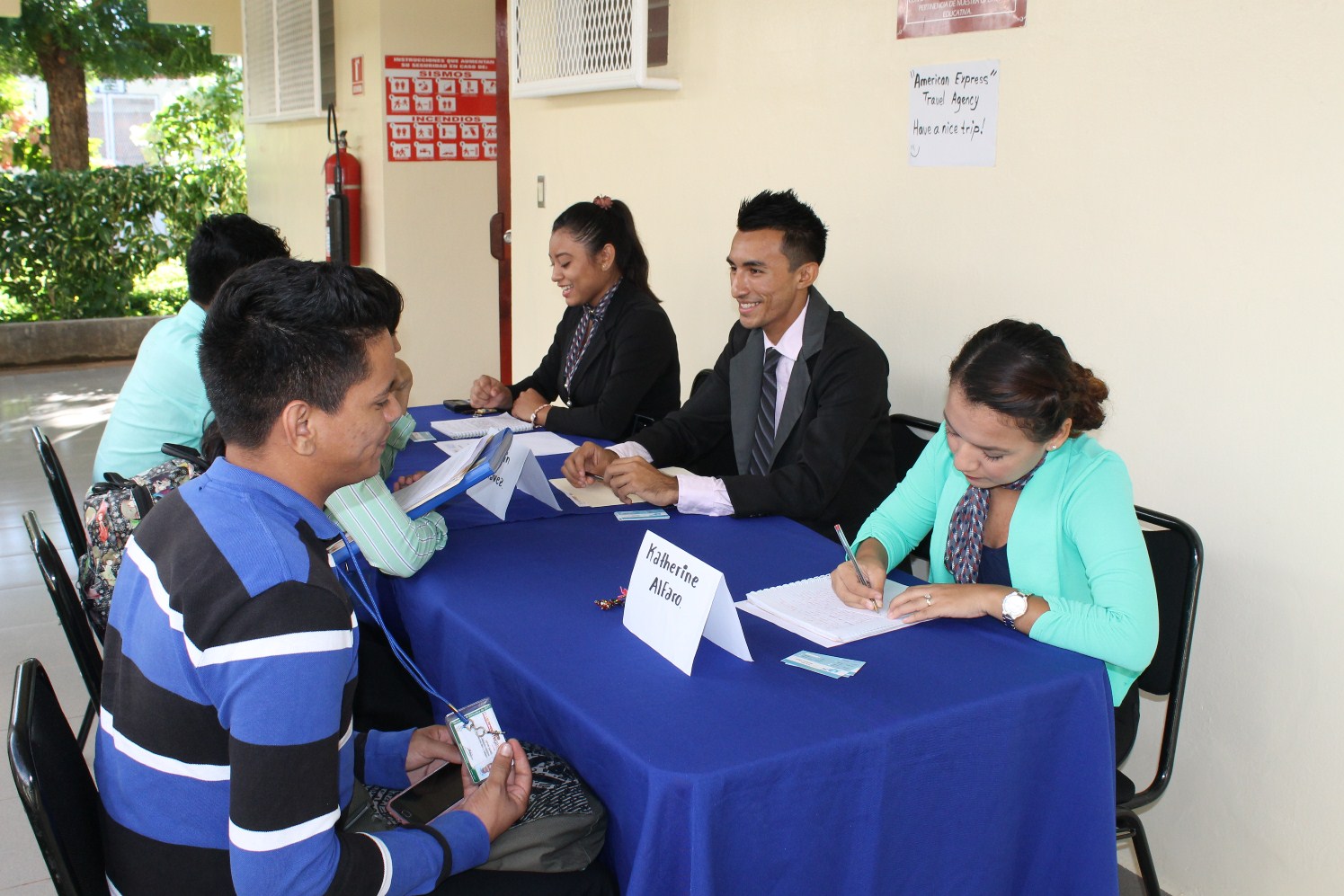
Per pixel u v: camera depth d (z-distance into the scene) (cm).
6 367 714
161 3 694
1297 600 177
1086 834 135
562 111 364
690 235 311
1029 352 141
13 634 306
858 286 257
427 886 106
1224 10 177
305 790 93
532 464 197
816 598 156
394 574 166
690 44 300
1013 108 214
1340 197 165
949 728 122
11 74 890
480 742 126
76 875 103
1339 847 175
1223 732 191
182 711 95
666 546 139
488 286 550
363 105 527
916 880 125
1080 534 148
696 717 119
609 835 119
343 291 99
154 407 232
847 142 254
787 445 221
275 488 100
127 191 774
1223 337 183
